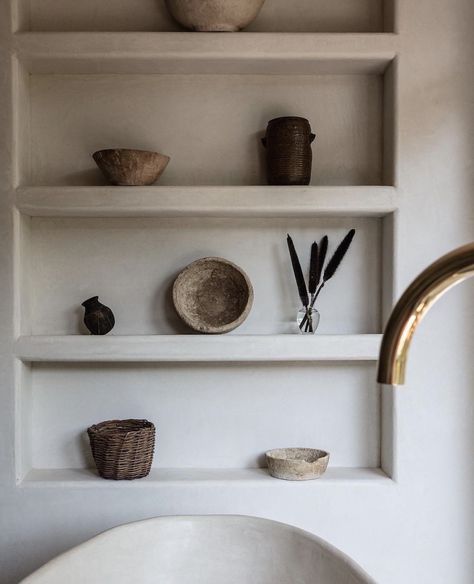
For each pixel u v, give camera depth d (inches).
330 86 96.4
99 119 95.8
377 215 93.8
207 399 95.8
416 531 90.0
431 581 90.1
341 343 88.7
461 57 90.1
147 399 95.7
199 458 95.8
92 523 89.4
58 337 89.1
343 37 89.0
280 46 88.7
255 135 96.1
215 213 91.9
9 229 89.0
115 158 87.5
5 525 89.2
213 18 88.3
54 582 65.9
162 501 89.4
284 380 96.0
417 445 90.1
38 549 89.3
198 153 96.0
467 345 90.6
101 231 96.0
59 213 92.0
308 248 96.4
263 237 96.3
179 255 96.1
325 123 96.4
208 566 75.3
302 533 72.7
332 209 89.2
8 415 88.9
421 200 90.0
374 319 96.3
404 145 89.9
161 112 96.0
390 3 91.9
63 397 95.6
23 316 91.8
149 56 88.4
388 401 92.3
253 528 75.4
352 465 96.0
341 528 89.6
